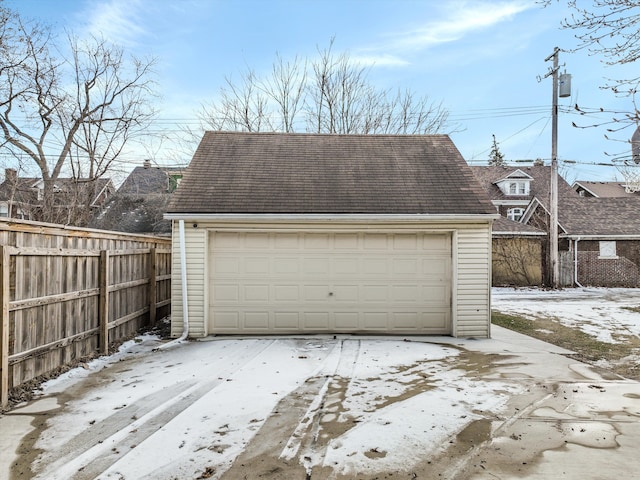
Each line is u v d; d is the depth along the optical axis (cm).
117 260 723
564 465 320
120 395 480
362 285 842
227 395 479
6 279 434
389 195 872
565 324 975
